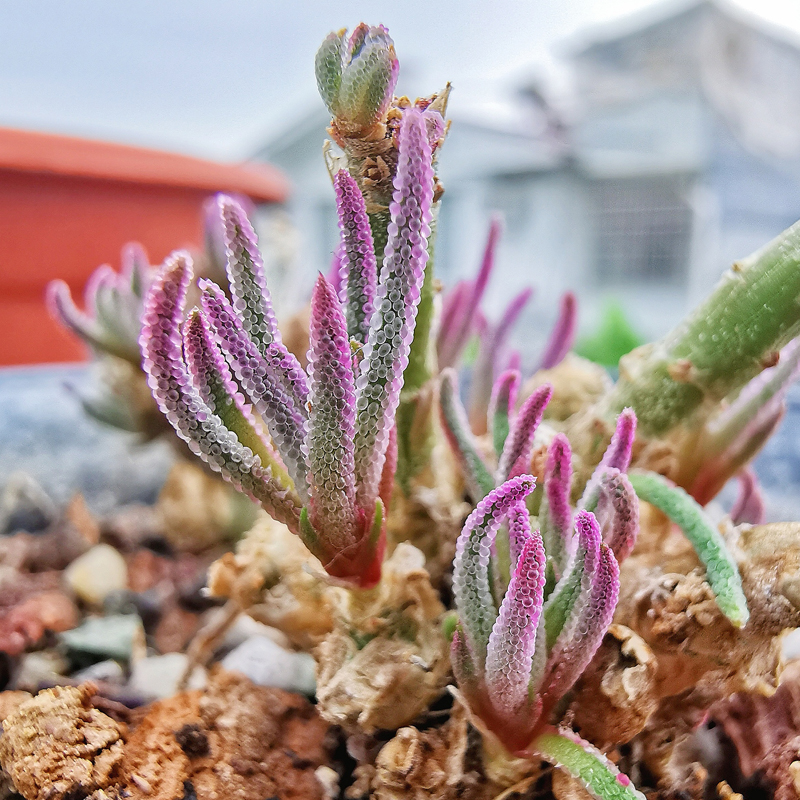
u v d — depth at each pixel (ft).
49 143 0.56
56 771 0.22
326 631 0.24
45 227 0.55
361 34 0.18
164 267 0.17
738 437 0.24
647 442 0.24
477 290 0.31
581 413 0.27
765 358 0.23
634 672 0.20
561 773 0.20
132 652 0.31
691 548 0.22
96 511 0.45
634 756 0.23
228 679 0.25
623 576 0.22
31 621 0.32
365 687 0.21
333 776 0.24
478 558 0.18
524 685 0.18
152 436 0.41
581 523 0.17
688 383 0.23
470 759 0.21
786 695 0.24
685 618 0.20
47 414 0.51
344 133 0.19
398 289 0.17
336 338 0.16
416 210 0.16
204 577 0.37
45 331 0.58
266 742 0.24
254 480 0.19
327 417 0.17
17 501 0.41
